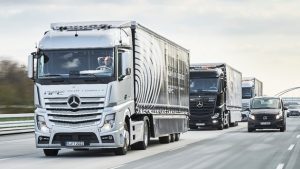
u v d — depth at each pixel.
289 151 29.50
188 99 41.91
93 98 26.16
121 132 26.55
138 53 28.67
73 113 26.22
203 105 55.16
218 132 51.34
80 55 26.44
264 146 33.16
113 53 26.30
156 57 32.41
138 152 29.17
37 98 26.62
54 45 26.61
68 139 26.41
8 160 25.30
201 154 27.80
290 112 116.06
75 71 26.28
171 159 25.12
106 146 26.27
